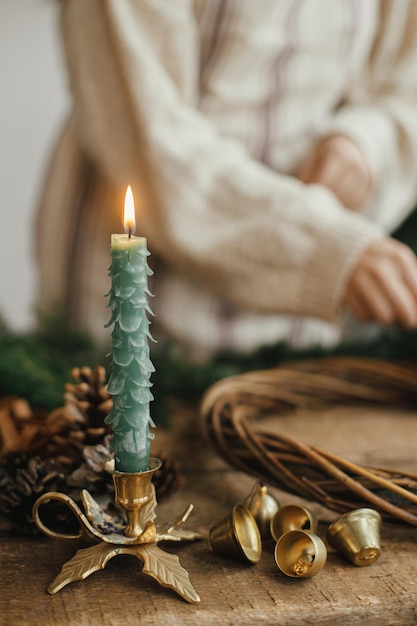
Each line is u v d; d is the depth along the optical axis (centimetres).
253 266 108
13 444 83
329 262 104
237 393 96
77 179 127
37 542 74
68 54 111
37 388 96
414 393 104
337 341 137
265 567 70
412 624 66
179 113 108
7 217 275
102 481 73
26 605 65
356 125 123
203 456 92
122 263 63
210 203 108
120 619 64
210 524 77
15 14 263
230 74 116
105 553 68
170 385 104
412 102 130
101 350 109
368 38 128
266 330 129
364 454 92
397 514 72
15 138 273
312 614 65
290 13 115
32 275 276
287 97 122
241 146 121
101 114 109
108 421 65
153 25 106
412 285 103
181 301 123
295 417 101
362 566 70
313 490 75
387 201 133
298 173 127
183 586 66
